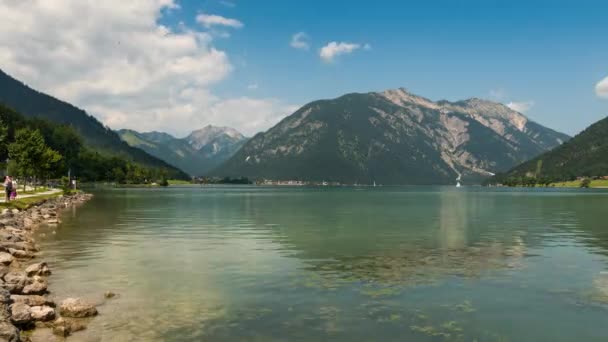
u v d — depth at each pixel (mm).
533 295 19766
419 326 15766
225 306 17938
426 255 30531
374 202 123875
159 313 16969
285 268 25766
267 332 15062
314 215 70438
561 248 33812
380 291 20406
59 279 22547
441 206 101438
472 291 20438
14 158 112312
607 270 25156
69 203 91625
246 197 156125
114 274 23844
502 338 14727
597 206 100812
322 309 17609
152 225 51500
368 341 14375
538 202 124375
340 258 29188
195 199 130250
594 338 14828
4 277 19969
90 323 15727
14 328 13539
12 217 47375
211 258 29109
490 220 61000
